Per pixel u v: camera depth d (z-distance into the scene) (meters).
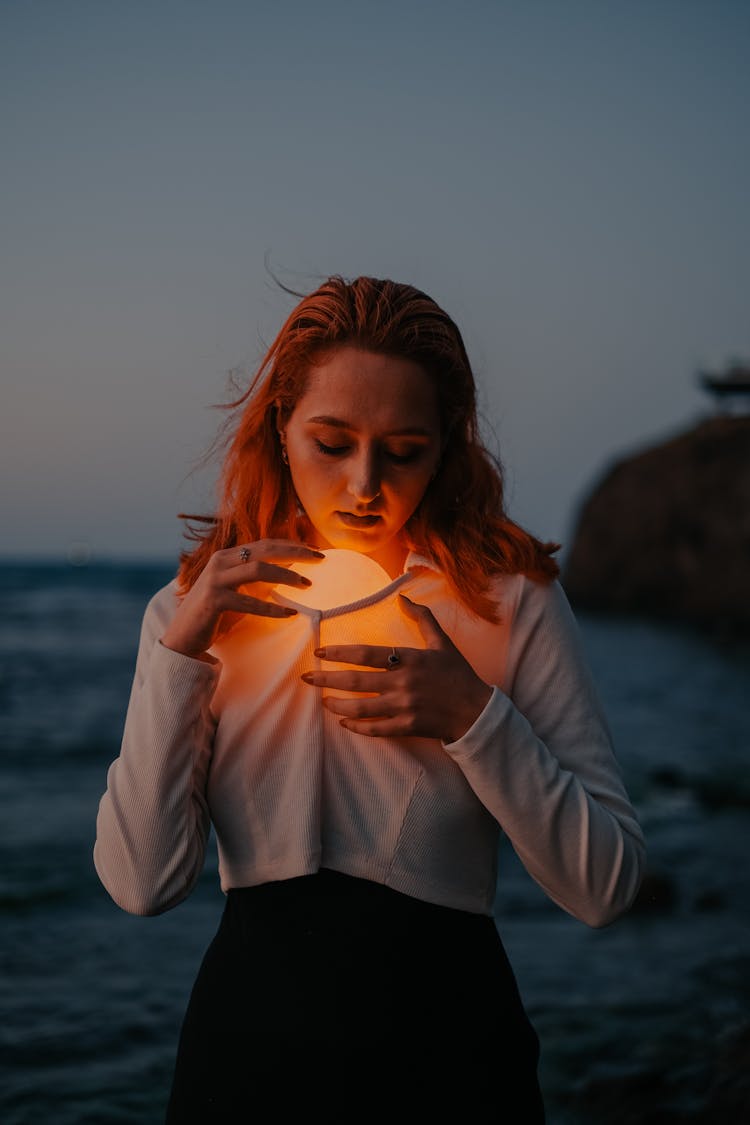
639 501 59.62
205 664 1.43
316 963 1.39
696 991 4.99
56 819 10.33
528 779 1.39
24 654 36.12
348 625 1.47
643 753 16.14
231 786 1.47
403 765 1.44
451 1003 1.40
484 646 1.54
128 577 137.62
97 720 19.78
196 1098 1.40
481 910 1.50
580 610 63.22
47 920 6.49
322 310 1.44
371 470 1.41
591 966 5.47
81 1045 4.39
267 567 1.40
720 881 7.54
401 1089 1.35
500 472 1.66
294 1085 1.35
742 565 52.47
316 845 1.42
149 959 5.67
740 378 58.41
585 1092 3.73
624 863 1.44
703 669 33.78
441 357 1.44
